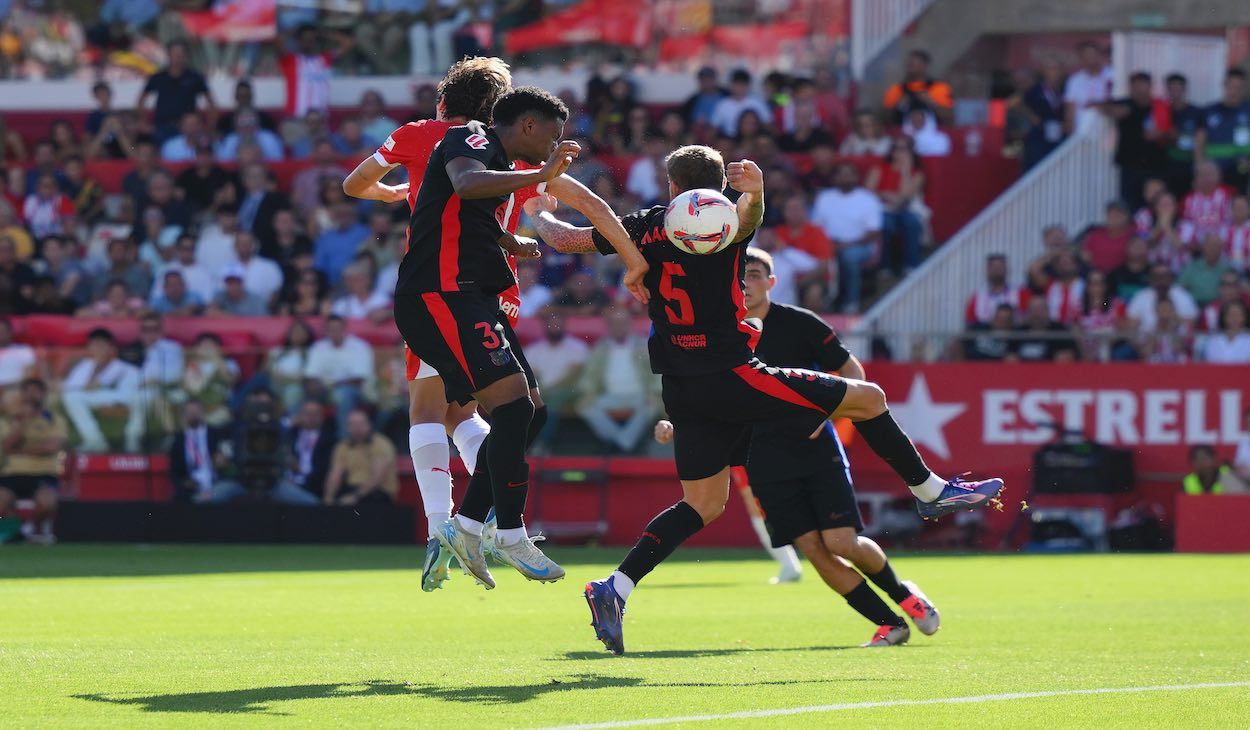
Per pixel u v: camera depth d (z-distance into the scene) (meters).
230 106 73.75
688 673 21.17
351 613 31.83
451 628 28.72
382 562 47.34
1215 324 56.25
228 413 55.03
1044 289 57.62
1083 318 56.97
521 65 72.31
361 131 68.06
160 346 55.19
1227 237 59.31
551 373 54.84
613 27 71.75
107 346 54.97
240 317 57.09
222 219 62.56
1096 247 59.44
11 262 62.22
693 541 56.12
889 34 70.31
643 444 54.72
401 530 54.84
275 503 54.97
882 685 19.89
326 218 63.19
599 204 22.28
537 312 56.91
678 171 23.12
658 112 71.25
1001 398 53.75
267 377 54.94
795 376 22.92
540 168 20.20
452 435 24.78
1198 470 52.72
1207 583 40.19
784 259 59.94
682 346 22.81
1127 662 22.84
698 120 67.12
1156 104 62.72
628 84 66.69
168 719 16.91
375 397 55.00
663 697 18.64
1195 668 22.03
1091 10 69.31
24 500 55.25
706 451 23.28
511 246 22.27
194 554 50.50
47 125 76.25
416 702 18.17
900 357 54.66
